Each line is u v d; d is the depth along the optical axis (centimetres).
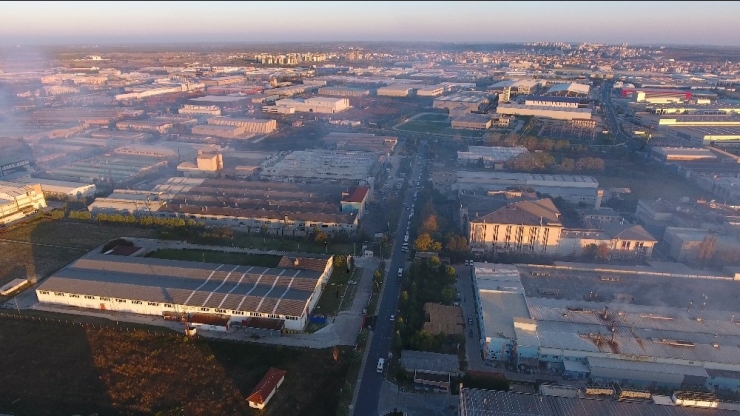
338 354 10906
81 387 9869
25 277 14075
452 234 16050
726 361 9862
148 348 11031
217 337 11500
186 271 13438
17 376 10138
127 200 19038
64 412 9225
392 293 13550
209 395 9675
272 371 10112
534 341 10488
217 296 12200
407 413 9281
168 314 12138
